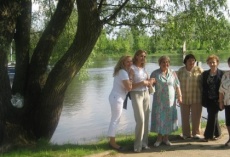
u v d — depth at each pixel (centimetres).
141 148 685
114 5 880
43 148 743
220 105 706
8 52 809
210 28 850
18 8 812
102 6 889
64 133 1256
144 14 937
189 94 755
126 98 691
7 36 805
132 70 667
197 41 887
